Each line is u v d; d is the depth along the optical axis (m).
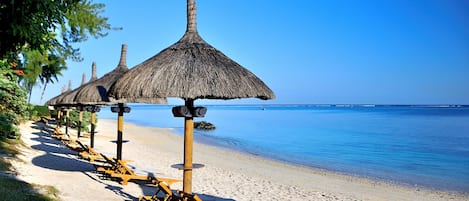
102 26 20.23
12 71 17.23
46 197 6.48
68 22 18.69
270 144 27.53
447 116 75.44
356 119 66.75
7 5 4.28
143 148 20.20
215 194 9.91
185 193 6.14
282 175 14.76
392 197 11.79
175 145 24.30
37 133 18.09
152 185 9.20
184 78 5.80
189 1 6.94
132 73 6.37
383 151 23.80
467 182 14.65
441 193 12.77
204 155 19.91
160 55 6.58
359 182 14.23
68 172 9.47
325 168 17.52
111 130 31.81
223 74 6.04
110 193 7.94
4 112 15.55
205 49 6.56
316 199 10.41
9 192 6.03
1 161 8.62
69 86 18.41
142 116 87.50
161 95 5.68
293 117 78.56
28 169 8.82
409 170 17.23
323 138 32.09
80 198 7.08
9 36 4.68
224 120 65.88
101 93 9.27
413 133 36.34
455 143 27.89
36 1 4.44
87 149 11.55
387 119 65.50
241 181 12.20
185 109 5.89
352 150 24.27
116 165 9.41
